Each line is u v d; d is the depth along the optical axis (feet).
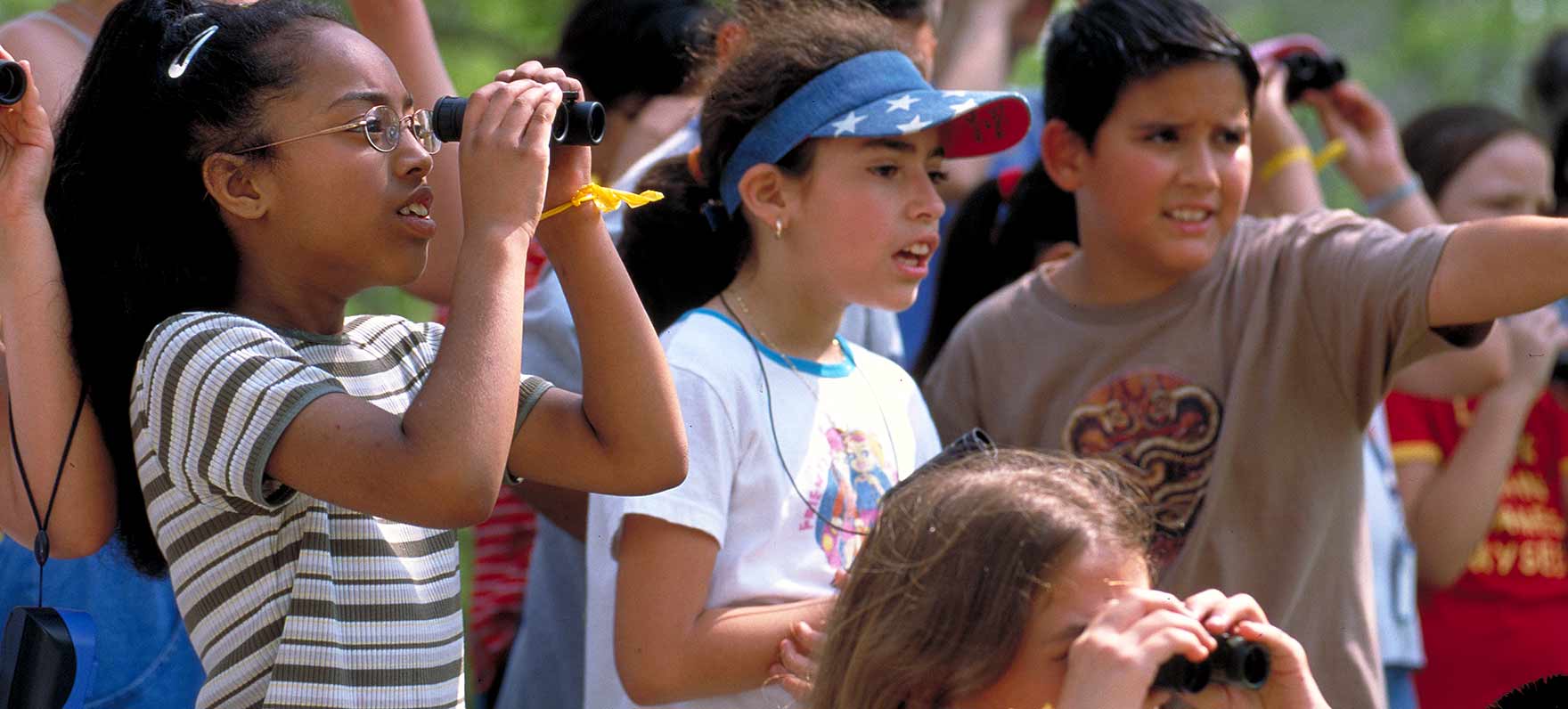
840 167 21.67
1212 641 14.71
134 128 16.22
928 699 15.40
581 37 31.14
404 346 17.37
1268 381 24.03
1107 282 25.40
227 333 15.31
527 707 26.91
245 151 15.84
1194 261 24.44
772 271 22.09
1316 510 23.81
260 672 15.43
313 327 16.56
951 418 26.32
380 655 15.72
